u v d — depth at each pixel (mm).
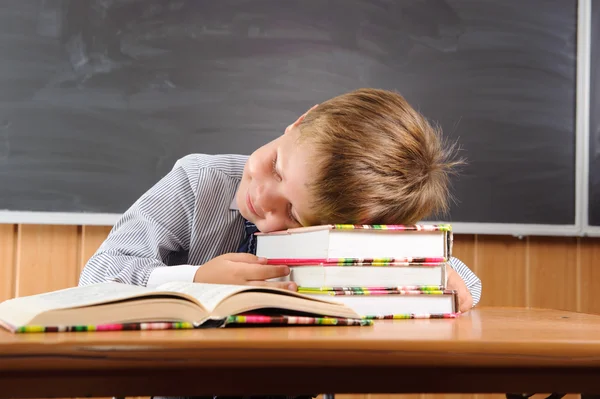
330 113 907
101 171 1920
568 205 2199
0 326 585
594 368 541
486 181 2146
